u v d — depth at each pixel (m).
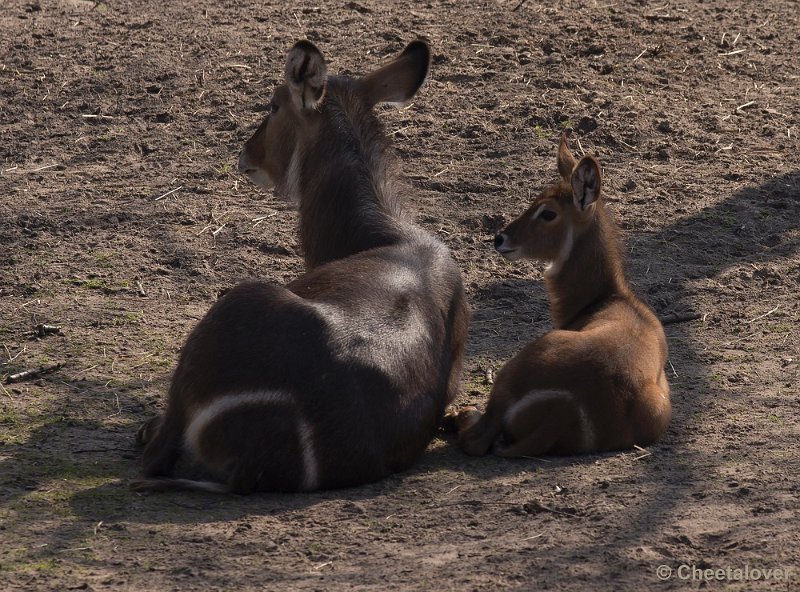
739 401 10.35
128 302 12.52
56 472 8.84
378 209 10.20
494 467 9.06
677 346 11.68
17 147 16.50
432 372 9.05
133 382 10.71
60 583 7.19
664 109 17.84
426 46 10.88
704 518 8.04
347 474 8.51
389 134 16.83
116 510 8.19
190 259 13.58
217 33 20.02
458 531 7.93
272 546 7.66
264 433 8.26
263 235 14.20
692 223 14.73
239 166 11.29
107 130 17.02
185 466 8.93
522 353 9.40
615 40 19.97
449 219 14.73
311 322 8.42
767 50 20.05
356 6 21.16
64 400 10.27
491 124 17.19
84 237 13.99
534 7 21.20
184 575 7.29
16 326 11.85
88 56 19.22
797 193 15.53
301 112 10.46
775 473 8.80
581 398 9.08
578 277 10.92
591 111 17.56
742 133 17.31
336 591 7.07
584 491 8.54
